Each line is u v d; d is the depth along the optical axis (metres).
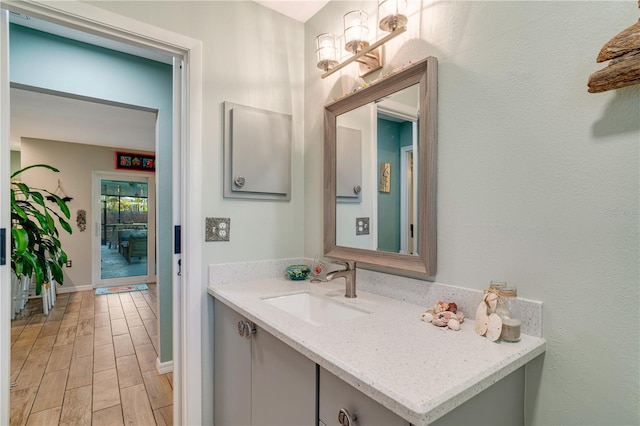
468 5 1.11
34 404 1.97
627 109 0.78
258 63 1.77
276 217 1.83
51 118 3.58
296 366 0.98
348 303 1.31
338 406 0.82
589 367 0.84
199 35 1.58
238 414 1.35
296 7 1.81
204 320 1.58
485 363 0.77
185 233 1.55
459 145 1.13
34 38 1.91
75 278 5.00
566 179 0.88
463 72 1.12
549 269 0.92
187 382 1.54
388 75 1.34
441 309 1.09
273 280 1.73
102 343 2.92
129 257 5.55
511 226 0.99
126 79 2.22
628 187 0.78
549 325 0.91
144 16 1.43
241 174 1.67
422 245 1.22
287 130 1.85
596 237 0.83
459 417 0.74
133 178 5.55
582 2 0.85
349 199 1.57
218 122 1.63
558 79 0.90
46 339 3.01
